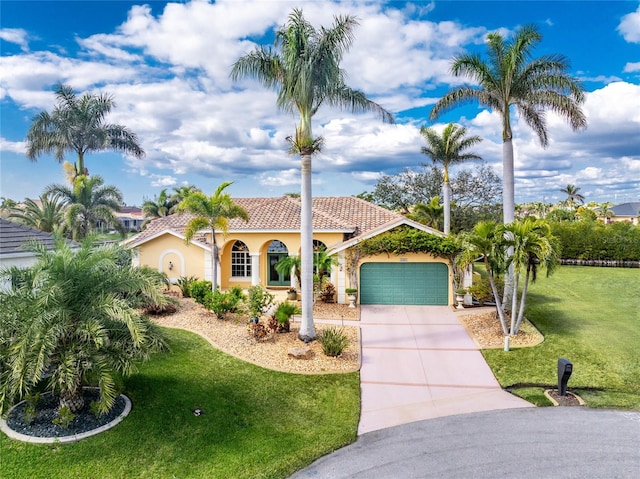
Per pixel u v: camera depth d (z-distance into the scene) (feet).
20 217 106.32
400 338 53.78
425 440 30.09
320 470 26.50
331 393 37.86
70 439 27.66
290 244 80.48
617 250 112.47
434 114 68.74
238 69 47.67
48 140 113.50
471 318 62.75
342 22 44.83
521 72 62.54
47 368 27.76
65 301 27.89
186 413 32.35
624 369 43.11
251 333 52.31
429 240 69.31
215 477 25.40
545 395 37.52
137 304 32.81
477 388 39.50
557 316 63.16
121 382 35.53
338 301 72.95
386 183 154.20
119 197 114.62
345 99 50.01
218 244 81.76
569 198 348.38
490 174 137.90
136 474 25.18
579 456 27.43
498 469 26.14
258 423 32.01
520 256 50.37
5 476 24.20
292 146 49.16
